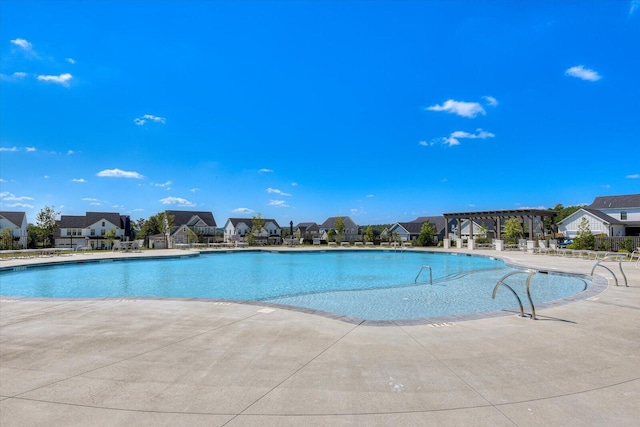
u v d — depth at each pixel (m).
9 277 15.91
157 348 4.67
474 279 14.94
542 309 6.95
